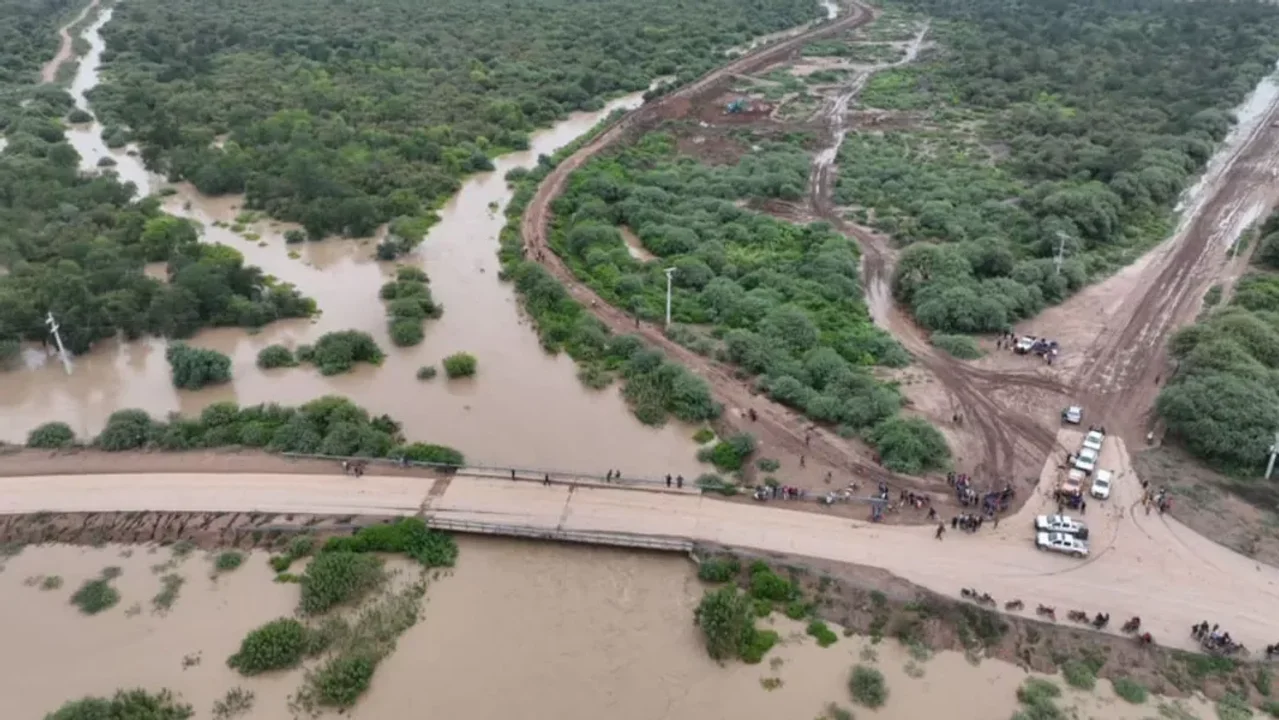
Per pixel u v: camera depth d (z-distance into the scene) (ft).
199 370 271.90
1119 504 215.31
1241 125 533.14
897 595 188.14
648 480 225.15
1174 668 172.86
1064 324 310.86
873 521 209.46
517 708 166.40
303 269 357.61
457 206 424.46
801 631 183.42
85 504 214.90
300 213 393.29
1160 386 270.26
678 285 338.13
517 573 199.31
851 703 167.63
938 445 233.96
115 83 580.30
